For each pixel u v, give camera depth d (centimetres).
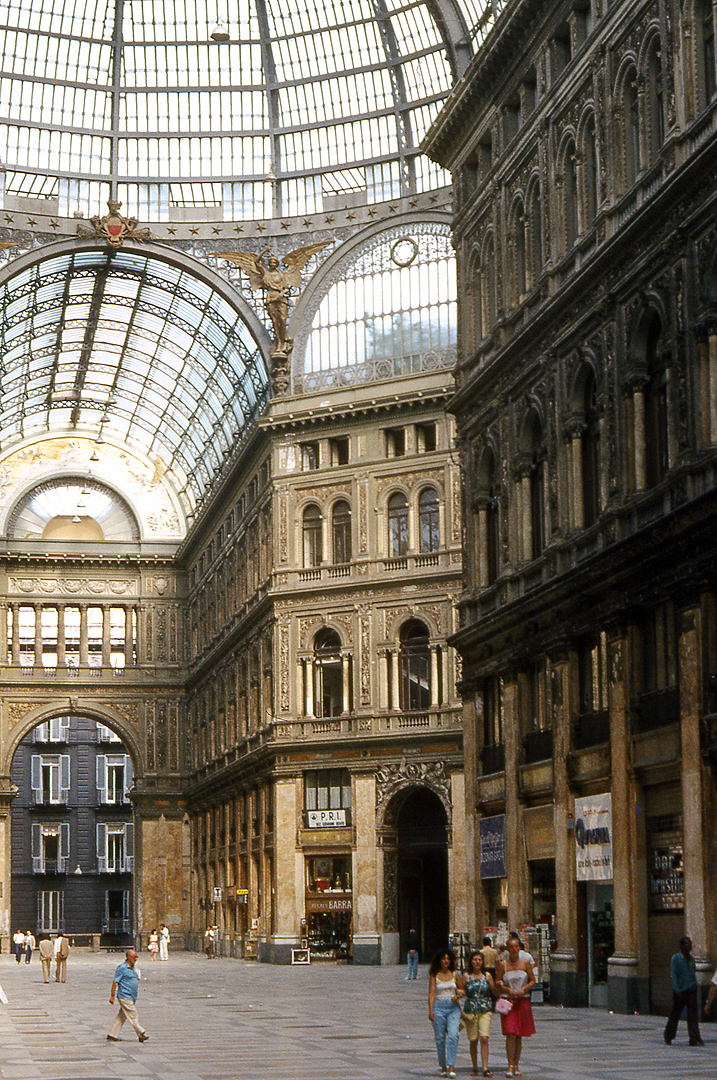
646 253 3144
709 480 2836
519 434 3950
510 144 4091
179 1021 3247
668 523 2903
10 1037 2864
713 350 2850
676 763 2941
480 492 4312
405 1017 3303
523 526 3931
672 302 3009
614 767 3192
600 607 3319
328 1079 2056
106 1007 3819
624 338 3259
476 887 4181
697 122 2933
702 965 2756
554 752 3553
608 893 3338
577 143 3594
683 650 2883
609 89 3388
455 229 4634
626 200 3272
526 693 3888
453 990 2081
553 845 3588
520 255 4091
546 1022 2944
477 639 4184
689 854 2820
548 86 3803
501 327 4131
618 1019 2984
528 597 3694
